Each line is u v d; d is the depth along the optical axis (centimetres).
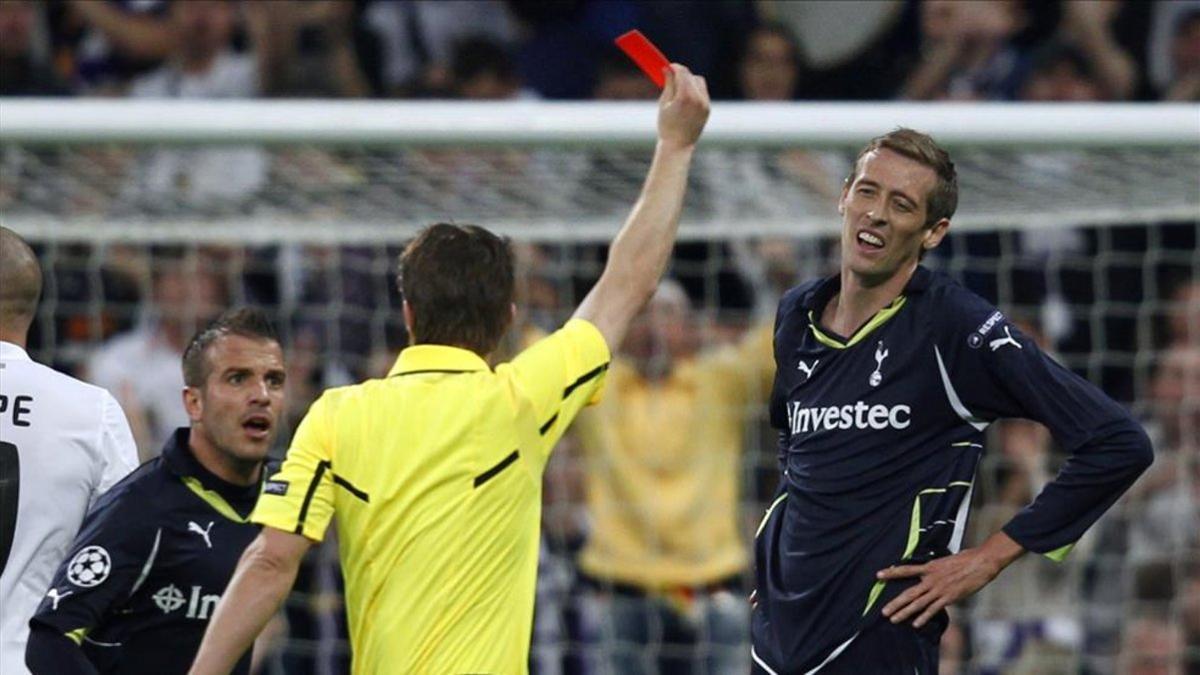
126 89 3431
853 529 1642
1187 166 2606
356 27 3516
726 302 2936
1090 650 2920
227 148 2478
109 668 1894
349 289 2948
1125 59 3562
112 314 2964
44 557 1852
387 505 1605
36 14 3406
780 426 1752
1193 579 2928
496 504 1616
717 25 3503
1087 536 2930
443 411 1617
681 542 2781
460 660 1585
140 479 1902
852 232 1652
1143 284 3158
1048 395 1602
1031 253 3141
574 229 2689
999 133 2447
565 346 1655
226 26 3453
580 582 2778
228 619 1585
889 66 3519
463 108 2444
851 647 1639
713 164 2647
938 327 1634
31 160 2620
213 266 2953
